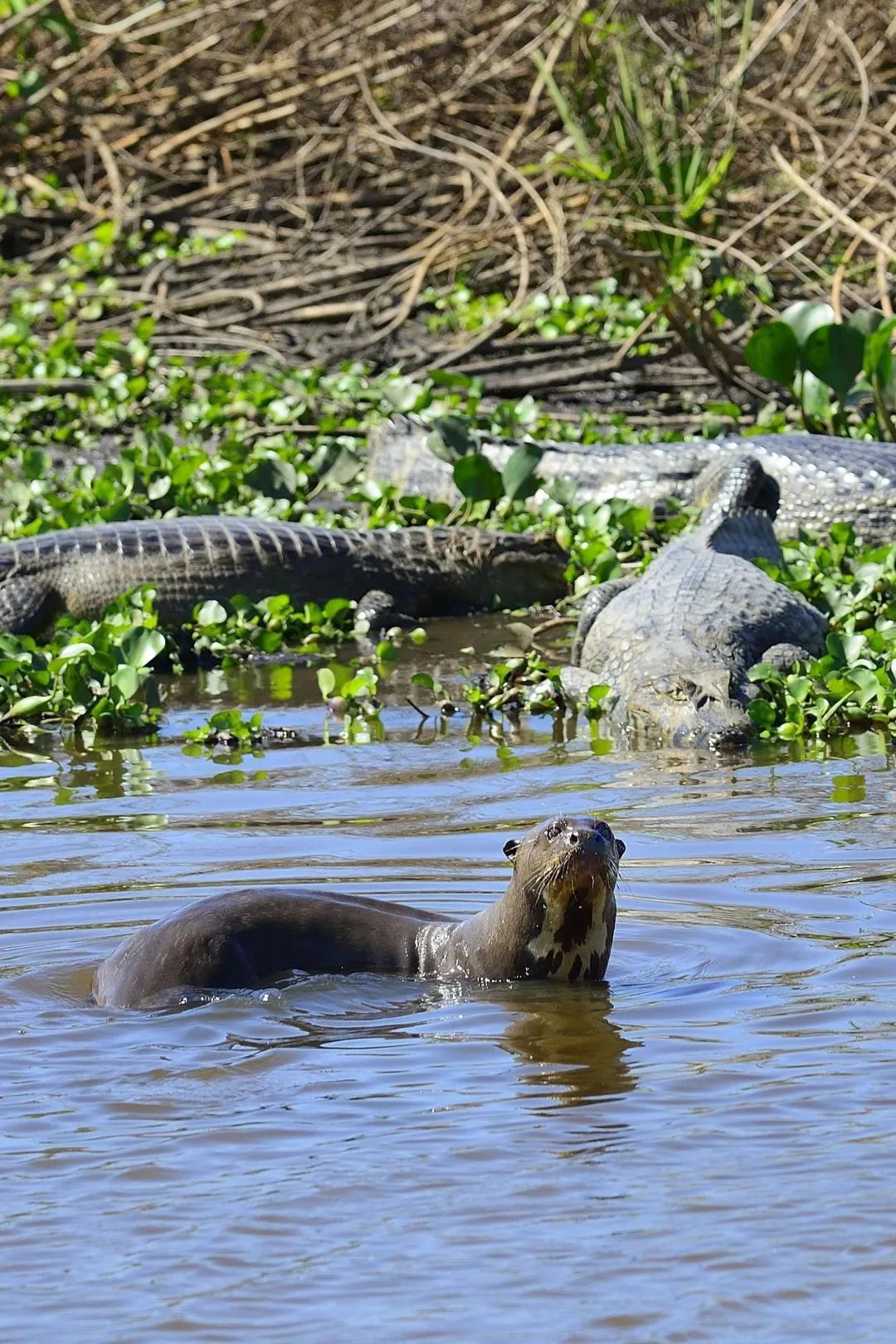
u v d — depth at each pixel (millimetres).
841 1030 16516
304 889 19781
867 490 44531
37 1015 17734
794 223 63188
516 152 70062
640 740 31969
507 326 63062
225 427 55188
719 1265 12078
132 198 74750
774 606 35688
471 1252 12398
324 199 73188
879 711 32438
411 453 50469
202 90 77375
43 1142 14531
